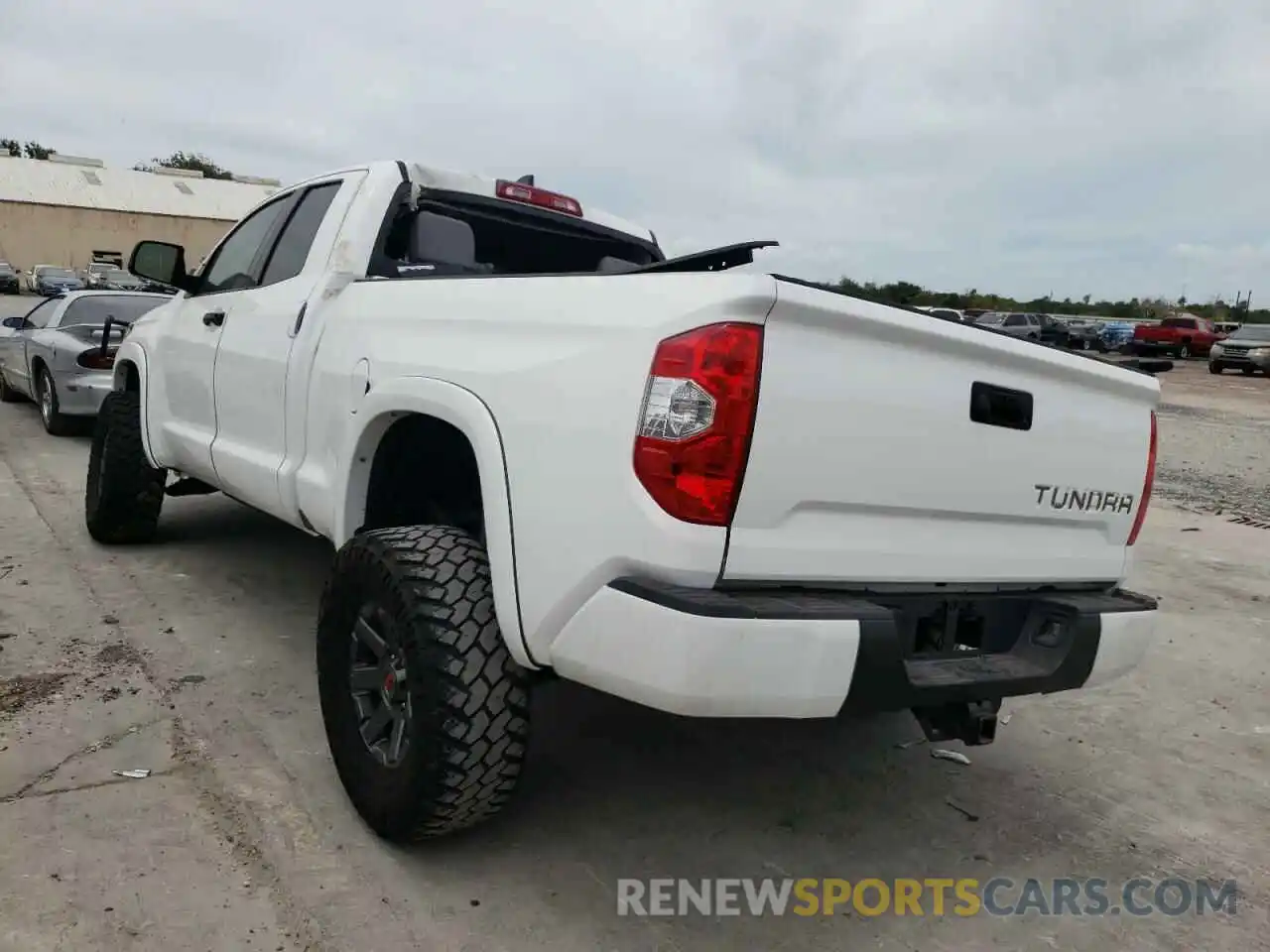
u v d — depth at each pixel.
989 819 3.20
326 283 3.49
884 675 2.21
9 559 5.18
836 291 2.24
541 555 2.32
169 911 2.42
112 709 3.50
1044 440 2.74
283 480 3.58
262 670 3.91
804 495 2.21
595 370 2.25
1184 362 35.12
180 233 52.38
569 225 4.37
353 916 2.45
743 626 2.04
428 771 2.47
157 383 4.93
